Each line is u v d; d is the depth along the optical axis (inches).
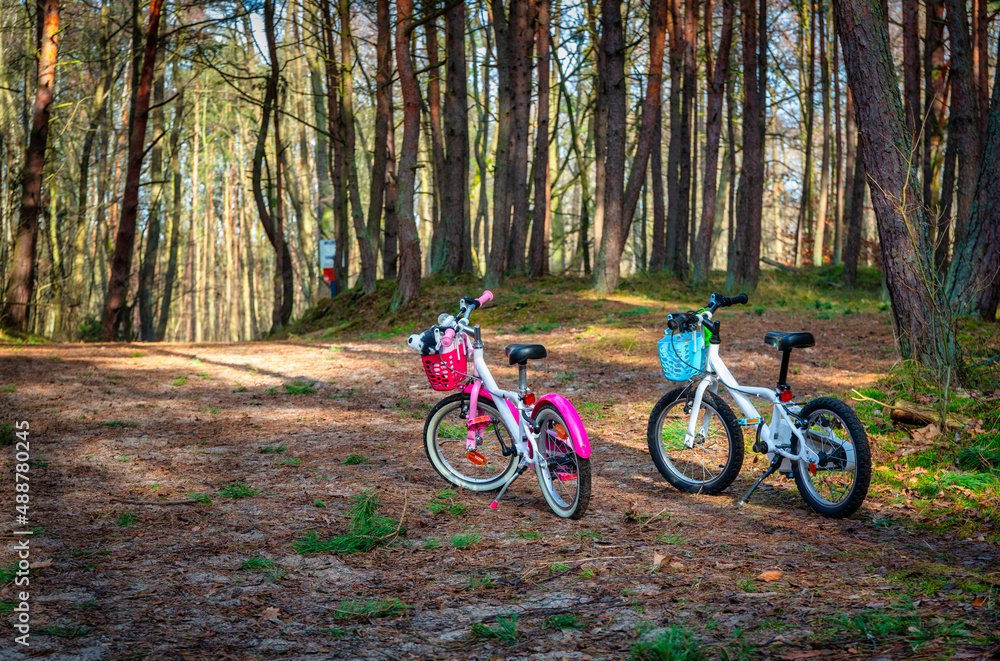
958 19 557.3
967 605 123.7
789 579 141.6
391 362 516.1
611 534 175.8
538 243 917.8
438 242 916.0
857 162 949.2
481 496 214.5
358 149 1784.0
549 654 111.2
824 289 965.8
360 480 228.2
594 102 1262.3
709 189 866.8
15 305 783.7
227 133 1769.2
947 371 256.4
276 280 1004.6
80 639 115.5
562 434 196.7
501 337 597.0
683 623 121.6
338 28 1069.8
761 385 358.3
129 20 999.0
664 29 770.2
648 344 494.9
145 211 1582.2
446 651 113.6
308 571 151.5
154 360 549.6
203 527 179.8
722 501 204.7
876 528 176.1
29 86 1143.0
